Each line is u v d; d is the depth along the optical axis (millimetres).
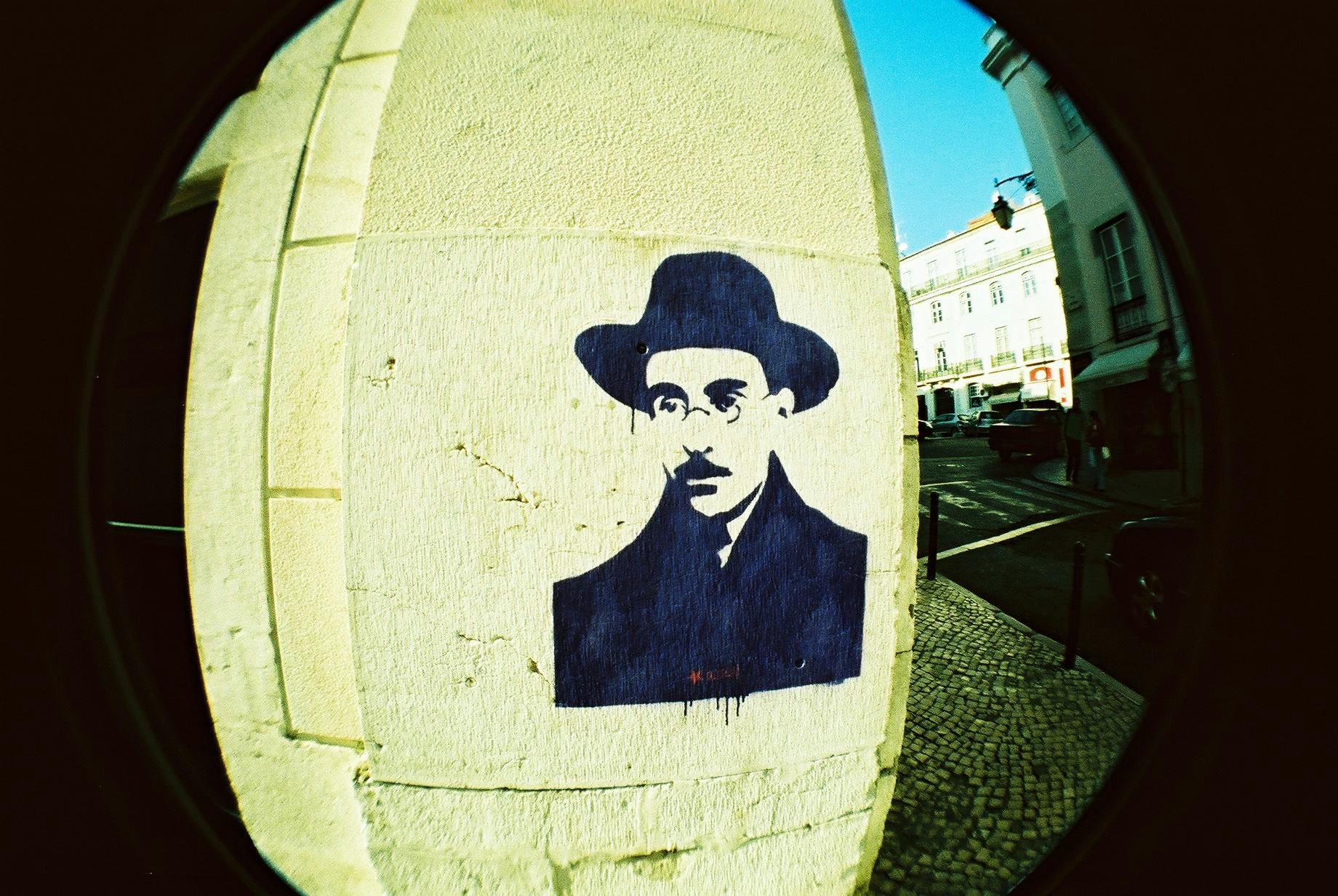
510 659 1249
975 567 4766
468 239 1259
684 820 1301
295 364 1327
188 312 1456
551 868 1288
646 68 1356
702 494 1288
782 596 1322
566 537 1248
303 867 1348
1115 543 3148
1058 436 11047
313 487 1308
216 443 1358
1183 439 6258
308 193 1361
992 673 2885
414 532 1235
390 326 1238
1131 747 1373
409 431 1231
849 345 1369
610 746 1275
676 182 1331
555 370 1249
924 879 1697
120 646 1234
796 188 1387
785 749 1337
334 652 1308
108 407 1228
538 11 1345
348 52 1391
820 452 1343
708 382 1297
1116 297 8500
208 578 1364
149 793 1227
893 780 1408
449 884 1295
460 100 1314
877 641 1376
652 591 1274
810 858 1360
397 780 1284
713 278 1315
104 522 1221
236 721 1365
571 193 1294
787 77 1425
